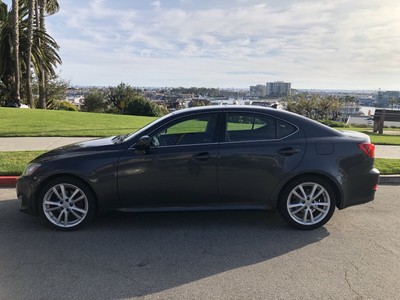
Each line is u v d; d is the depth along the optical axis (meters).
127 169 4.64
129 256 4.05
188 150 4.70
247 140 4.80
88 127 13.37
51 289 3.36
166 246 4.32
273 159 4.73
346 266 3.86
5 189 6.55
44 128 12.70
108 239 4.51
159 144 4.76
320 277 3.62
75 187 4.69
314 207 4.86
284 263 3.91
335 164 4.77
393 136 14.35
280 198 4.85
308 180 4.80
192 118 4.85
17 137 10.93
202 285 3.45
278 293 3.32
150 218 5.25
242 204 4.86
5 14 29.23
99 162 4.64
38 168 4.66
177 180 4.69
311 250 4.25
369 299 3.25
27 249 4.20
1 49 28.34
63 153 4.79
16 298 3.20
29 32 26.94
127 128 13.32
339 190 4.83
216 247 4.30
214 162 4.68
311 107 31.61
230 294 3.30
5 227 4.85
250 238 4.58
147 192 4.71
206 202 4.81
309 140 4.84
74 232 4.71
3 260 3.92
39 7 30.08
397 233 4.79
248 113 4.89
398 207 5.85
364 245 4.40
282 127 4.89
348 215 5.45
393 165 8.16
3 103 31.03
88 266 3.81
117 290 3.35
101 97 39.44
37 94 36.00
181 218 5.26
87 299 3.21
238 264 3.88
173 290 3.36
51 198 4.74
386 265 3.89
